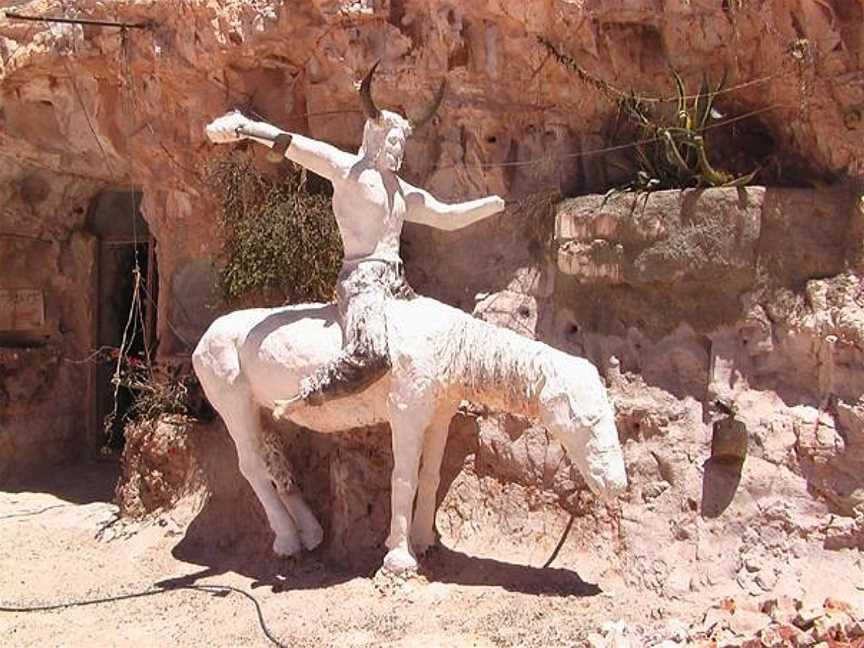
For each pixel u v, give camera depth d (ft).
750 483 23.77
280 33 29.12
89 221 41.29
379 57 28.09
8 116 35.70
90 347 41.16
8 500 35.63
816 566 22.90
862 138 24.26
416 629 21.24
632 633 19.85
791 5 24.49
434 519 25.91
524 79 27.45
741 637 19.33
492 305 27.81
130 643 21.62
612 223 25.27
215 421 30.86
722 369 24.70
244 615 23.03
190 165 32.19
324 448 27.89
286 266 28.73
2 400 38.65
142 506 30.71
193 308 33.17
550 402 22.62
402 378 23.53
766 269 24.58
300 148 24.49
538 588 23.54
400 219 24.68
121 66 31.91
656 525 24.14
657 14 25.94
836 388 23.85
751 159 26.71
